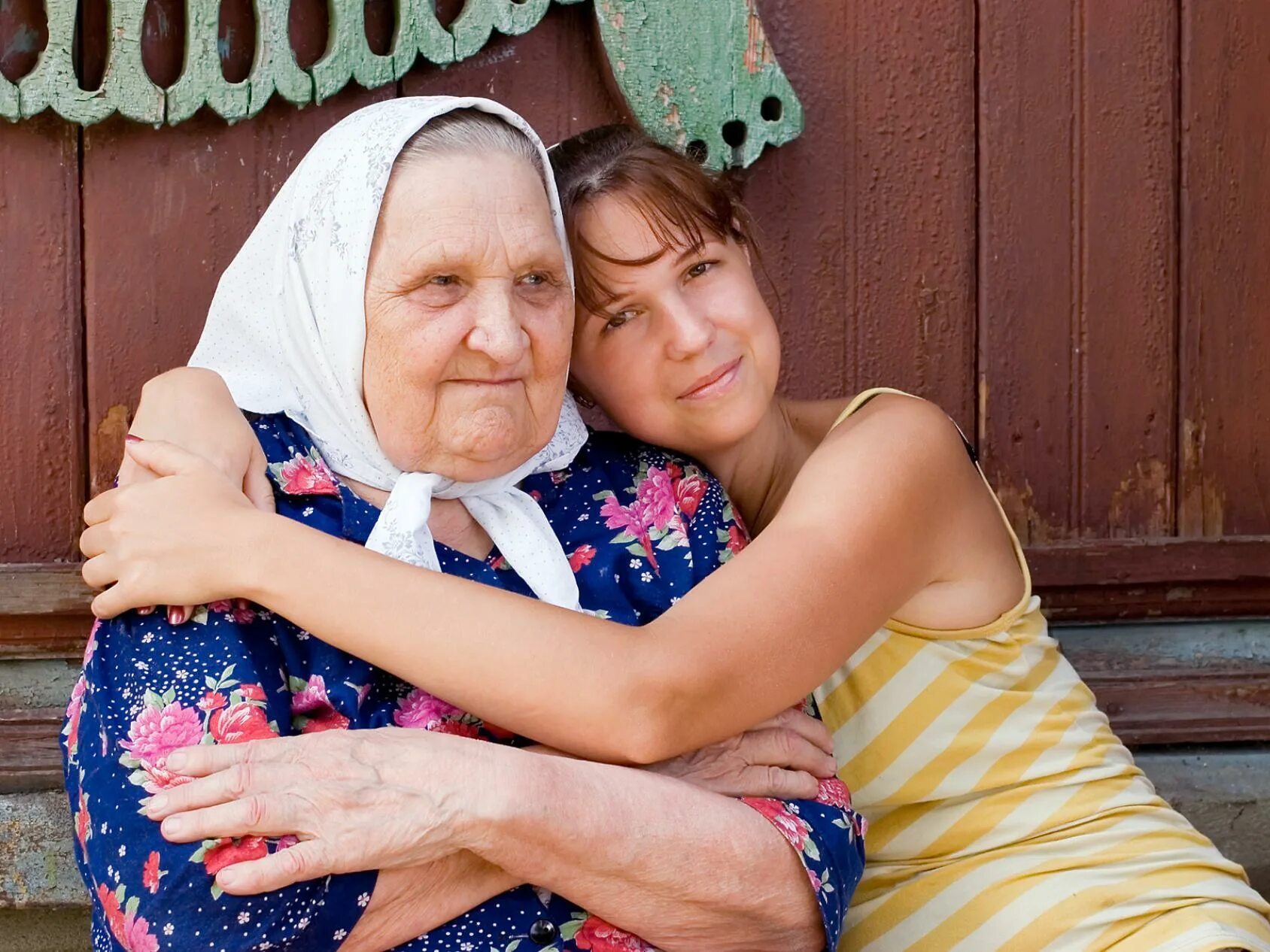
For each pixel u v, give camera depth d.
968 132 1.77
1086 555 1.79
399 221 1.20
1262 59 1.80
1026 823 1.40
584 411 1.77
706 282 1.38
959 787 1.42
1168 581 1.81
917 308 1.78
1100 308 1.81
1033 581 1.78
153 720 1.11
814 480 1.32
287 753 1.08
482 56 1.68
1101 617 1.84
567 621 1.17
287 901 1.05
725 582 1.23
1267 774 1.78
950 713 1.42
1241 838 1.77
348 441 1.29
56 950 1.62
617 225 1.34
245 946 1.04
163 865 1.05
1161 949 1.26
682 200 1.34
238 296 1.33
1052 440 1.81
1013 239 1.79
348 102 1.66
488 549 1.34
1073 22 1.77
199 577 1.14
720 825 1.17
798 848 1.21
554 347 1.27
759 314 1.40
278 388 1.30
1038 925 1.33
